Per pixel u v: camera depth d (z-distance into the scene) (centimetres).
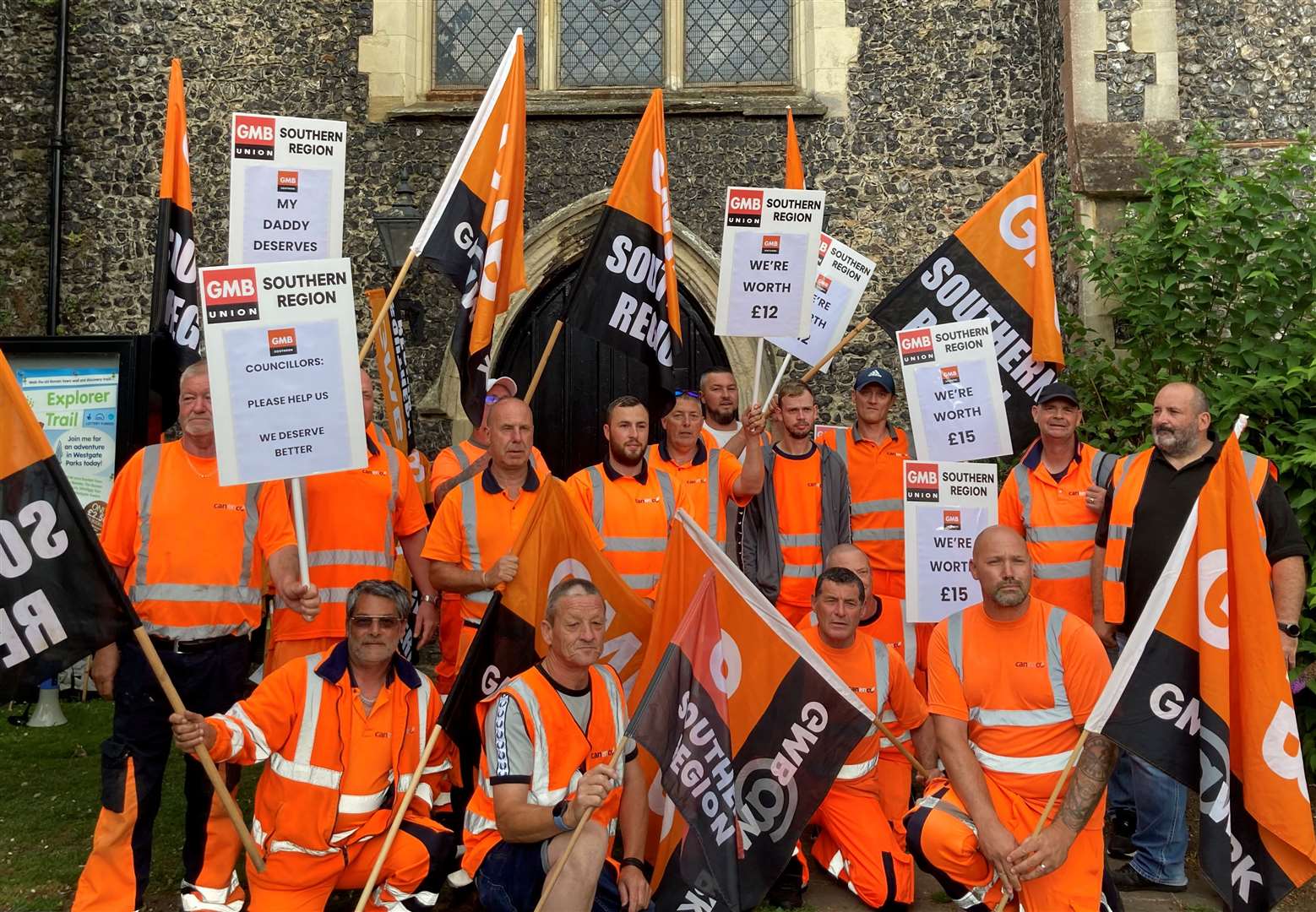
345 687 341
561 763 328
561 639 325
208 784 356
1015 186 485
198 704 360
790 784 345
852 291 549
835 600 377
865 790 384
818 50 793
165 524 361
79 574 315
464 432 802
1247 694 325
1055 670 344
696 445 462
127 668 356
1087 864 331
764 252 444
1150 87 708
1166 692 328
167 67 812
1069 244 689
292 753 335
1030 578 344
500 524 420
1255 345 524
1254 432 522
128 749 353
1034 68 780
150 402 660
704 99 798
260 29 812
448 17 838
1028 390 487
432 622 452
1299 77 730
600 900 323
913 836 346
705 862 337
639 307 463
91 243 812
